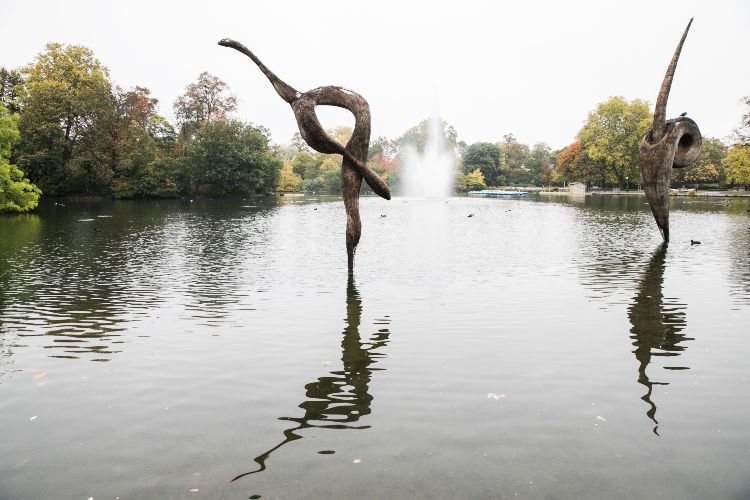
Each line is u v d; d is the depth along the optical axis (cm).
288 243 2181
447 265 1606
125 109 6100
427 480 455
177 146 7006
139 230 2684
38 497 436
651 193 1983
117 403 623
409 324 953
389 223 3119
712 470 473
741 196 6562
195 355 790
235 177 6844
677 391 650
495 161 11294
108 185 5894
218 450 511
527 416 581
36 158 4966
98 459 497
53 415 593
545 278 1388
